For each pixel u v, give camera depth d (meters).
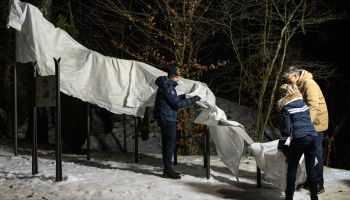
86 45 14.23
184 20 10.83
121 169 7.22
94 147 12.35
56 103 5.96
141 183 6.04
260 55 11.75
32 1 11.26
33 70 6.42
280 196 5.73
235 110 16.02
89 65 7.50
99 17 12.68
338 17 11.46
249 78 12.18
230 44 14.84
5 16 12.16
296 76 5.40
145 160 8.43
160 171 7.12
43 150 9.60
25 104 11.96
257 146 5.97
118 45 11.77
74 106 9.32
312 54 16.22
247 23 13.38
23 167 7.14
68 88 7.29
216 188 5.99
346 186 6.44
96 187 5.71
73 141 9.38
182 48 11.16
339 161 15.36
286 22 11.27
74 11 14.41
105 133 13.25
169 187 5.88
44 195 5.35
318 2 12.06
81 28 14.27
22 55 7.81
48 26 7.37
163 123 6.47
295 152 5.02
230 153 6.49
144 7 13.16
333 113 15.94
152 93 7.49
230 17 11.30
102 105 7.48
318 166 5.91
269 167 5.86
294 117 4.96
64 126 9.34
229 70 15.62
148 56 11.73
